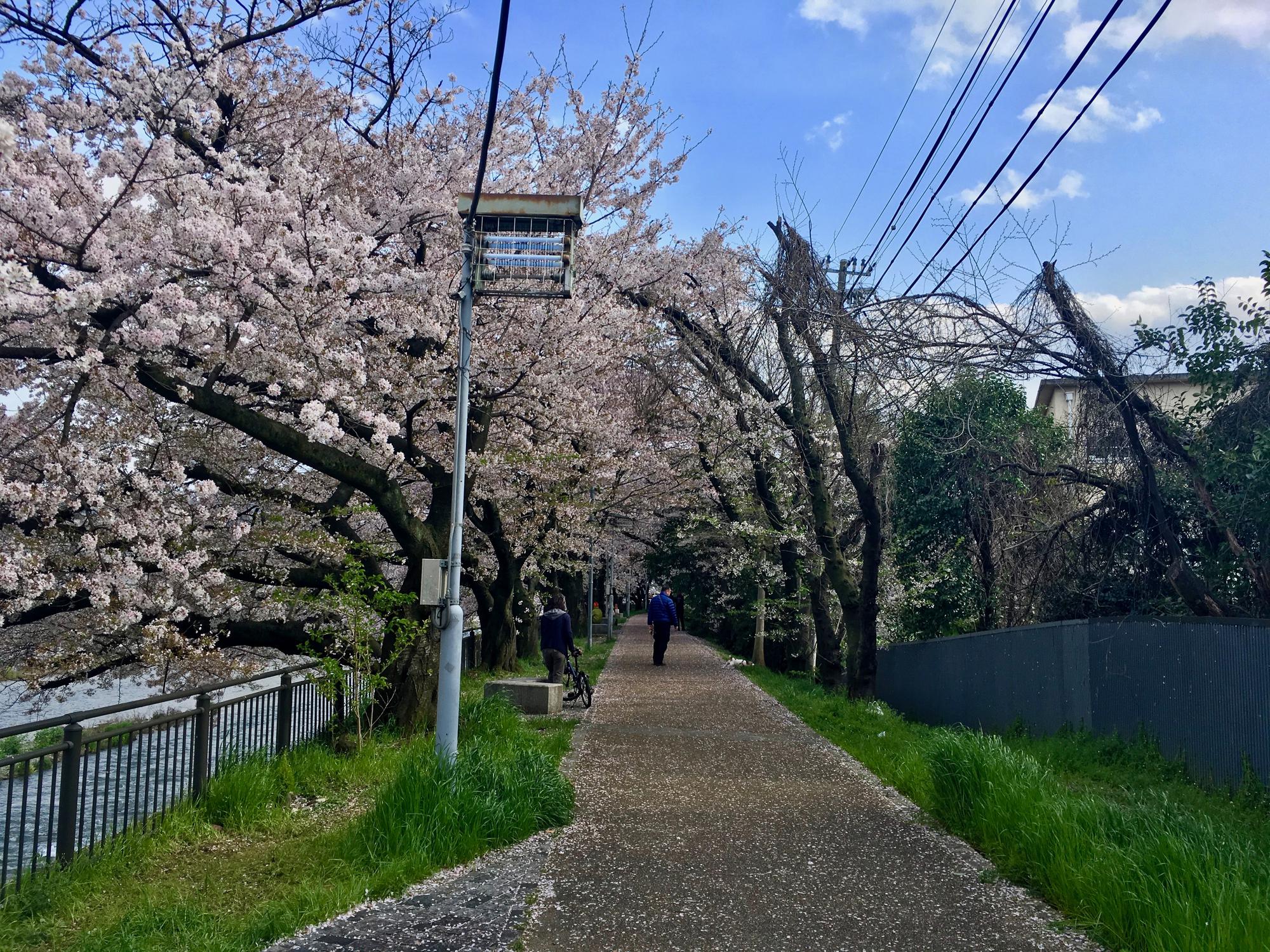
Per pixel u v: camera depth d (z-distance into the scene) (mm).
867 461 15141
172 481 9625
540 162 14750
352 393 10219
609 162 15000
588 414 15312
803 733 12258
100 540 9219
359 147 12531
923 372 11266
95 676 11297
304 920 5051
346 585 9914
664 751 10664
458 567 8016
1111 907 4941
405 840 6195
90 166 9094
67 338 8156
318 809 7777
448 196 11766
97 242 8117
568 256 8398
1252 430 9312
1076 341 10305
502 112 13359
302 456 9922
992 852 6422
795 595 22016
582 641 35344
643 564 45906
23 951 4742
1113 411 10336
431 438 13430
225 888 5742
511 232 8406
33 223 8000
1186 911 4500
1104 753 9750
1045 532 11969
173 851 6523
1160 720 9352
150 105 8992
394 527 10672
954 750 7520
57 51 9320
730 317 17531
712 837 6902
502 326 12086
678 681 19500
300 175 9461
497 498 16453
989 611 16750
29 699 11523
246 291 8961
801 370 16250
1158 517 10383
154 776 6734
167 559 9234
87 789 6207
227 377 9961
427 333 10992
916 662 17594
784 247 14070
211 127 10141
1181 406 10578
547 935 4922
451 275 11547
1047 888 5590
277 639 10492
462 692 15203
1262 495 9102
